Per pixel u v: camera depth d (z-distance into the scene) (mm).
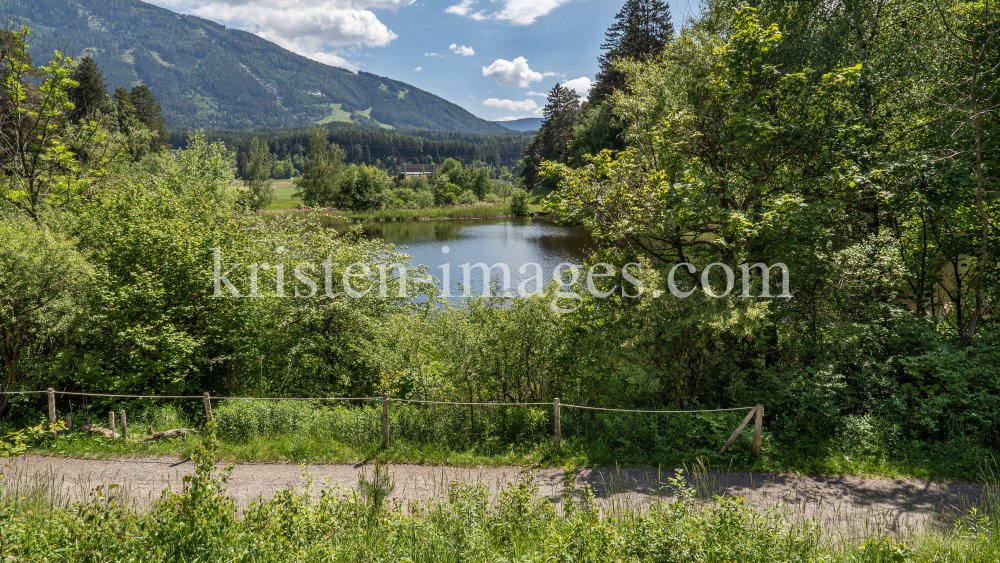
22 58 14227
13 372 9492
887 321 9172
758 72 10469
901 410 7926
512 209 73250
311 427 8742
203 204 13094
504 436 8383
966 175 9109
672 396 8742
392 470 7516
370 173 74438
